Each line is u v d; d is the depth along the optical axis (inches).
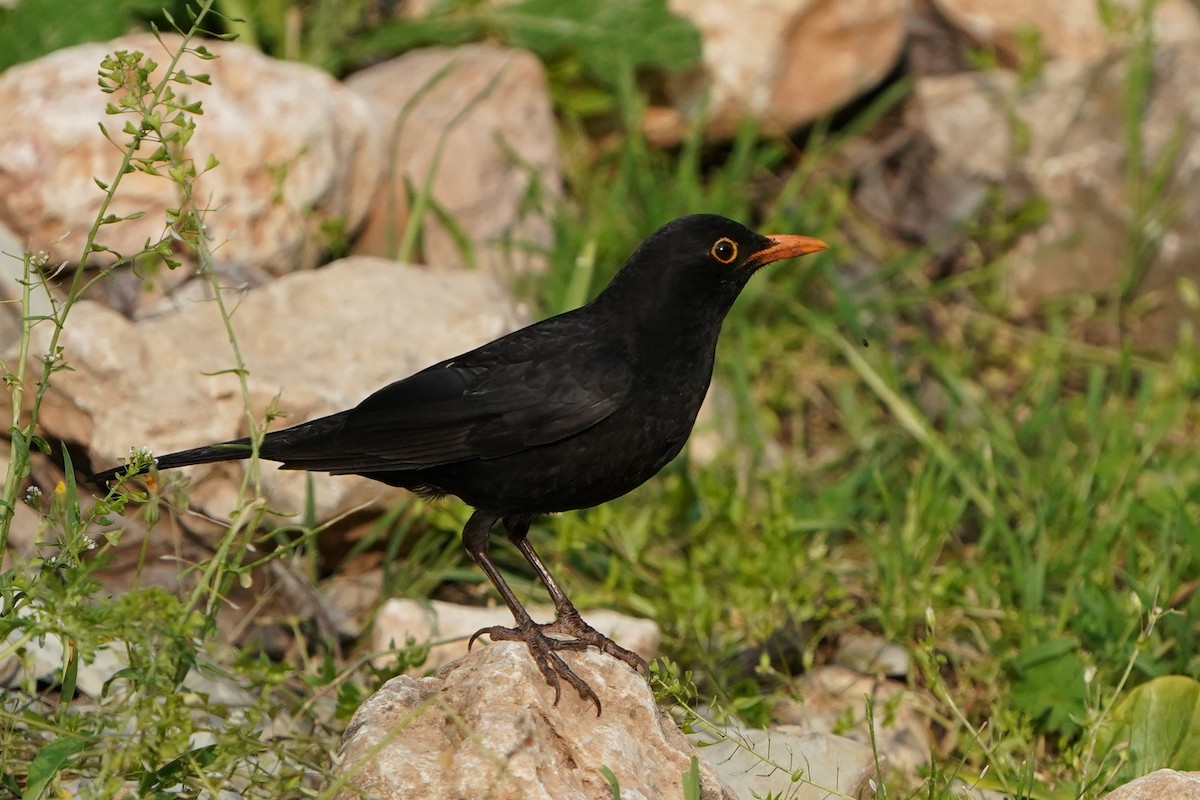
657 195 570.6
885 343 562.3
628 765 279.9
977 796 347.3
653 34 584.1
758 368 538.9
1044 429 511.8
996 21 646.5
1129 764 342.0
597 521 433.4
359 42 591.2
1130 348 507.8
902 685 394.6
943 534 432.5
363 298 450.0
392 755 271.4
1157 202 591.2
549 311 522.9
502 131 559.5
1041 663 375.9
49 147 450.6
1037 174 600.7
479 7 598.9
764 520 439.8
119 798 285.3
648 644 387.5
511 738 269.7
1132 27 631.8
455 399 339.9
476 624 393.1
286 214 477.7
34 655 299.7
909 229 608.4
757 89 601.9
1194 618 383.6
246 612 398.3
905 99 638.5
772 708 371.9
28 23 523.2
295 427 342.6
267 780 291.1
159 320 436.1
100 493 395.5
